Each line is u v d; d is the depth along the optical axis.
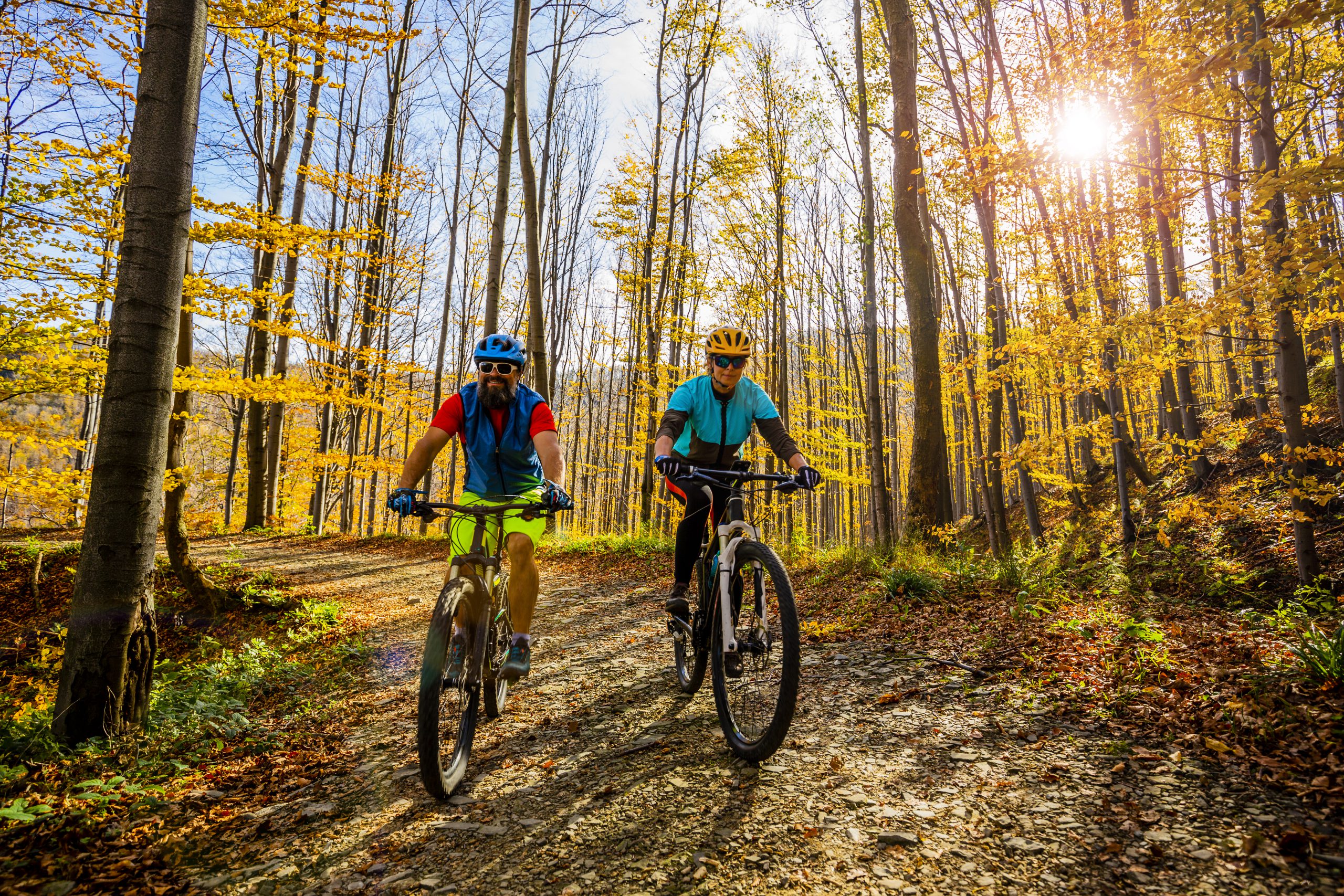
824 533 25.33
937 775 2.72
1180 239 9.64
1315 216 5.18
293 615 8.23
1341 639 3.04
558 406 24.59
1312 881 1.86
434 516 3.15
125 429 3.85
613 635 5.88
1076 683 3.47
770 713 2.96
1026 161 6.05
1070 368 6.80
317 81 7.65
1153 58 5.46
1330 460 4.99
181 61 3.99
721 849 2.32
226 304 8.80
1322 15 4.21
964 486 23.84
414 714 4.18
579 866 2.30
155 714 4.16
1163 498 10.70
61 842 2.61
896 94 9.04
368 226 18.72
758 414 3.69
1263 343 5.54
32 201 7.64
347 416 26.70
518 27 12.09
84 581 3.79
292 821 2.78
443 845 2.51
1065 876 2.01
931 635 4.77
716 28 16.52
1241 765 2.49
